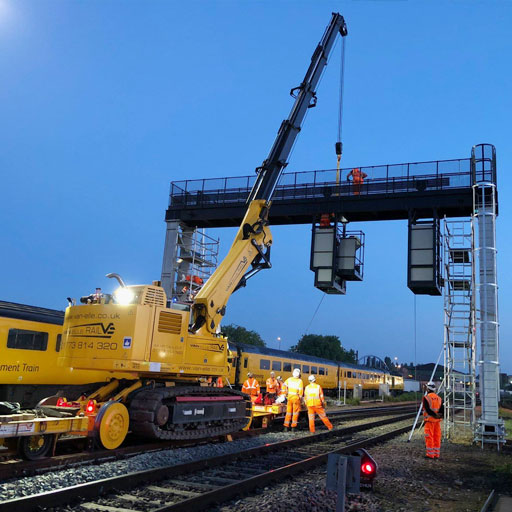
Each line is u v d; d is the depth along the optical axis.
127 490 7.17
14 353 15.14
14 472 7.88
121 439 10.47
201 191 20.50
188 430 11.80
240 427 13.66
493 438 14.52
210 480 8.02
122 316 10.88
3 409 10.75
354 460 4.76
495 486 8.97
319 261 18.31
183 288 20.25
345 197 18.47
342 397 44.78
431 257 17.11
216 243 22.86
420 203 17.62
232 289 13.47
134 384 11.51
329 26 17.22
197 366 12.05
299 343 87.25
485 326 14.98
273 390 20.02
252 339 76.25
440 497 8.00
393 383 61.72
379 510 6.98
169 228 20.44
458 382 16.12
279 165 15.23
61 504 6.31
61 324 16.69
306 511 6.64
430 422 11.78
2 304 15.75
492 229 15.61
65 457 9.01
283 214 19.11
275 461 10.09
